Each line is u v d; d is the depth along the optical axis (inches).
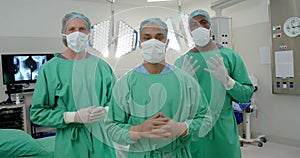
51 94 51.7
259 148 128.4
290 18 120.6
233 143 62.0
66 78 51.9
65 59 54.0
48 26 150.9
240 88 59.2
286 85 125.5
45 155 74.7
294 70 121.5
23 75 136.3
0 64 139.2
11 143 70.0
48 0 150.4
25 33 145.0
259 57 140.6
